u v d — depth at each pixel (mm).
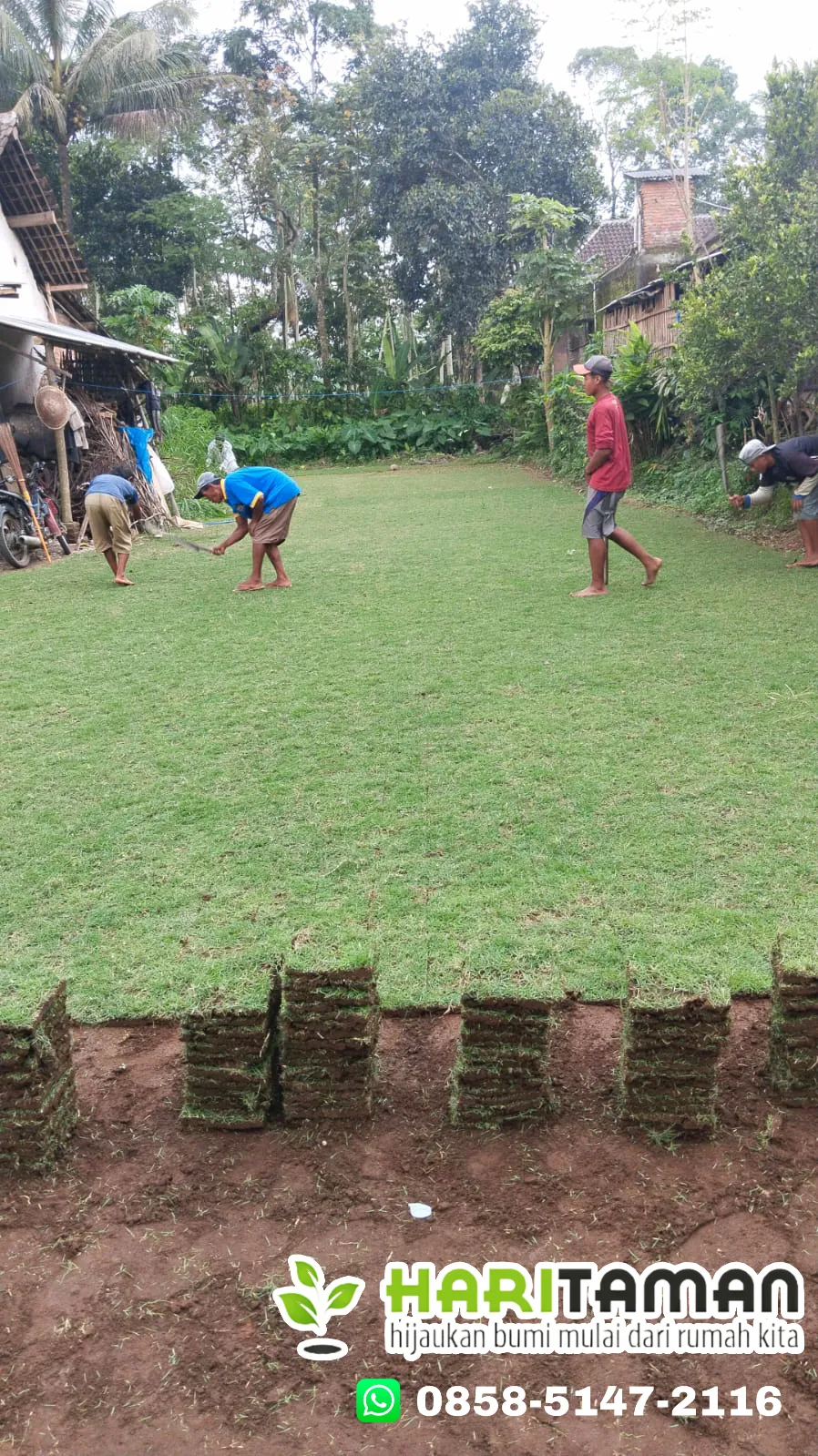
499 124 27547
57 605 8719
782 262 9242
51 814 4480
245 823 4328
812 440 8500
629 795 4434
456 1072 2656
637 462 15648
